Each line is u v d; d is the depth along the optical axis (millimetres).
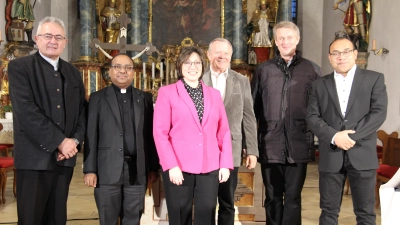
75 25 11078
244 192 3959
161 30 11086
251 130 3295
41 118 2684
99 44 5395
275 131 3373
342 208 5152
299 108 3350
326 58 10781
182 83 2941
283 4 10406
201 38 11164
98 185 3051
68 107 2877
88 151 3035
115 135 3059
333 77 3125
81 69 10148
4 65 7961
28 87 2707
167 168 2744
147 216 3834
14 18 8266
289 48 3334
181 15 11172
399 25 6914
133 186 3113
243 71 10375
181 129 2844
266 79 3461
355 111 2979
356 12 7883
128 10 10867
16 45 8148
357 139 2871
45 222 2957
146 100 3250
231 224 3203
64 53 10914
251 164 3230
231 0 10898
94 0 10641
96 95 3152
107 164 3031
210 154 2854
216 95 2986
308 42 11367
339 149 3010
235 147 3197
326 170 3041
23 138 2766
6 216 4621
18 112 2668
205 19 11164
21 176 2789
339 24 9922
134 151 3115
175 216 2822
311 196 5852
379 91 2969
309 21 11359
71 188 6191
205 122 2871
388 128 7168
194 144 2820
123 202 3150
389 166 5113
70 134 2906
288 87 3369
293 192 3354
